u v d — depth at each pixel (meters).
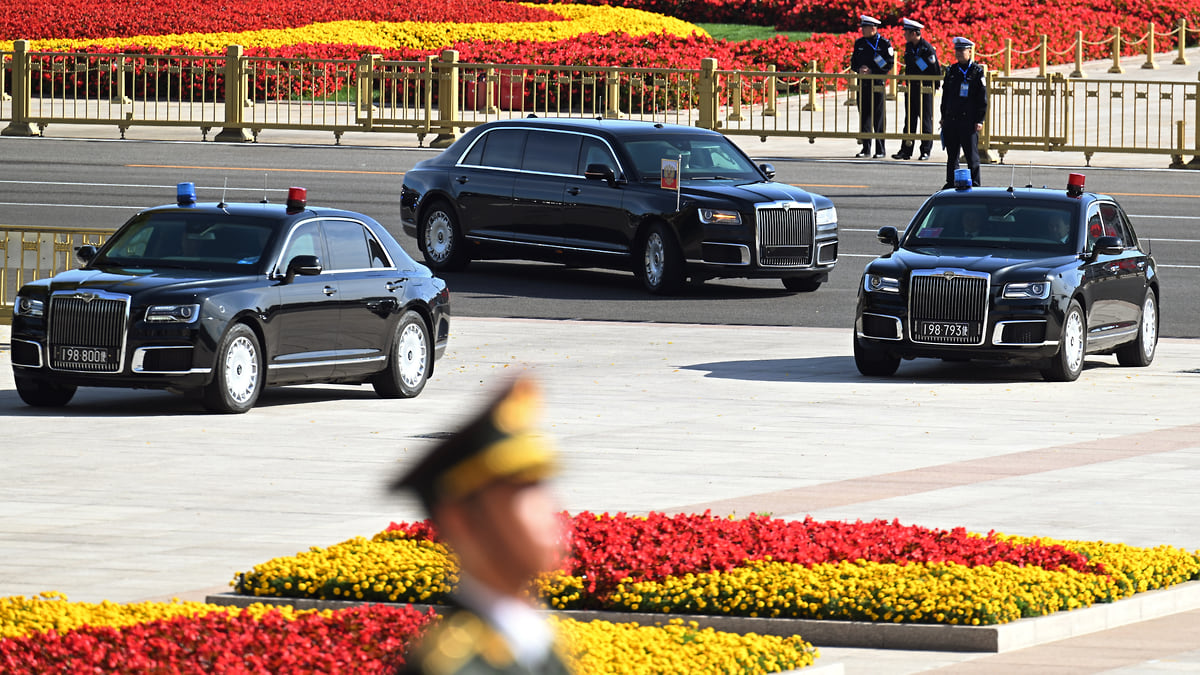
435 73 139.38
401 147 137.75
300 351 58.81
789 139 143.75
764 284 94.56
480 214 93.50
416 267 63.91
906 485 44.62
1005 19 188.00
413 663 8.30
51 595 30.62
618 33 174.38
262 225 59.50
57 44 164.38
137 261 59.19
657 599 31.73
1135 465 47.66
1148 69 183.00
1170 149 128.75
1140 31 197.50
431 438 52.50
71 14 178.50
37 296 56.75
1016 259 66.44
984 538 35.28
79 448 50.12
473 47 164.12
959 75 113.69
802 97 160.75
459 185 94.19
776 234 87.50
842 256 100.56
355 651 26.17
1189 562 34.44
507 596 8.30
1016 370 69.69
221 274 58.03
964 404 59.47
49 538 38.22
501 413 8.19
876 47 134.12
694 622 30.17
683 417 56.09
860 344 66.44
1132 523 39.78
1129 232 72.75
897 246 69.06
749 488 44.19
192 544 37.72
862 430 53.75
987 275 64.62
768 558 33.47
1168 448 50.50
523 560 8.17
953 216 69.62
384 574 32.53
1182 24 187.00
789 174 123.50
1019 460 48.41
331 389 64.94
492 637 8.24
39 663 25.14
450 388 63.97
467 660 8.20
